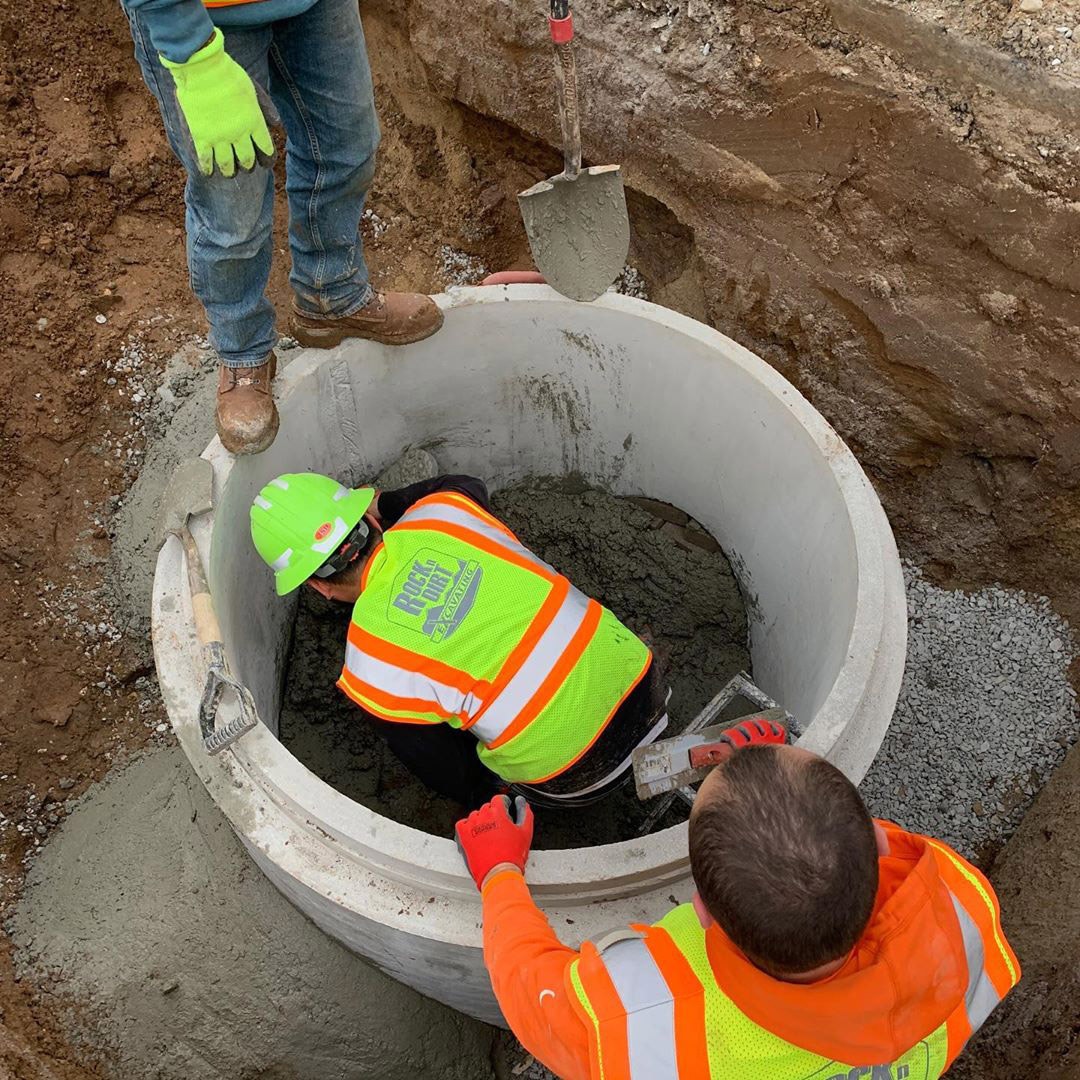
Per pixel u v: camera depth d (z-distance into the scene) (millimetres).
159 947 2049
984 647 2676
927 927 1113
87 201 2787
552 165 2865
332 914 1801
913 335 2414
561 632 1769
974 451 2541
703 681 2666
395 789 2480
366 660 1729
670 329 2305
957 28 2094
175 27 1406
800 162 2361
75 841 2256
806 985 1070
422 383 2508
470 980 1819
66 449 2600
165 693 1780
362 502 1832
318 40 1754
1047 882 2121
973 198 2184
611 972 1168
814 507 2191
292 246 2137
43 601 2455
